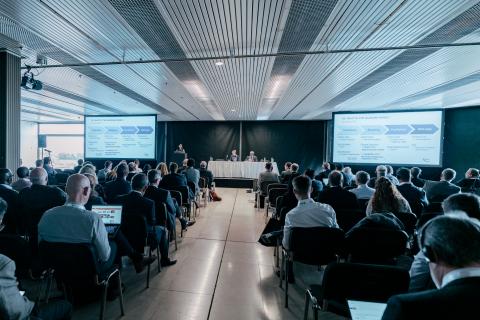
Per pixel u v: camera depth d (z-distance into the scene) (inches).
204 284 100.7
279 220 121.3
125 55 151.6
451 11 104.1
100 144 344.2
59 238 67.8
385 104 294.4
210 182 274.2
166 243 116.5
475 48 139.0
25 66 165.0
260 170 371.6
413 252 93.0
